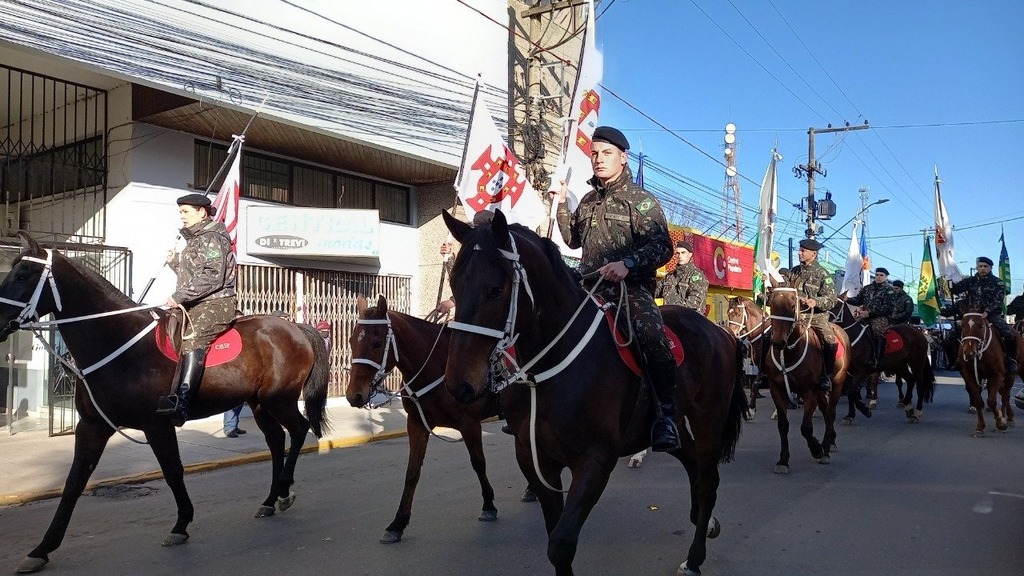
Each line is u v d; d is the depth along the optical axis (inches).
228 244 247.9
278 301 503.5
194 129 451.2
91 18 346.0
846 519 245.4
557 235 475.5
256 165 506.3
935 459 353.7
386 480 320.2
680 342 189.9
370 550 218.2
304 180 538.6
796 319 333.4
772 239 721.6
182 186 453.4
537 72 655.8
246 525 248.4
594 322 154.0
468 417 241.9
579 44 700.0
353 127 477.1
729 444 217.9
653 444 159.0
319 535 235.1
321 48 457.7
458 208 598.9
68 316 215.5
